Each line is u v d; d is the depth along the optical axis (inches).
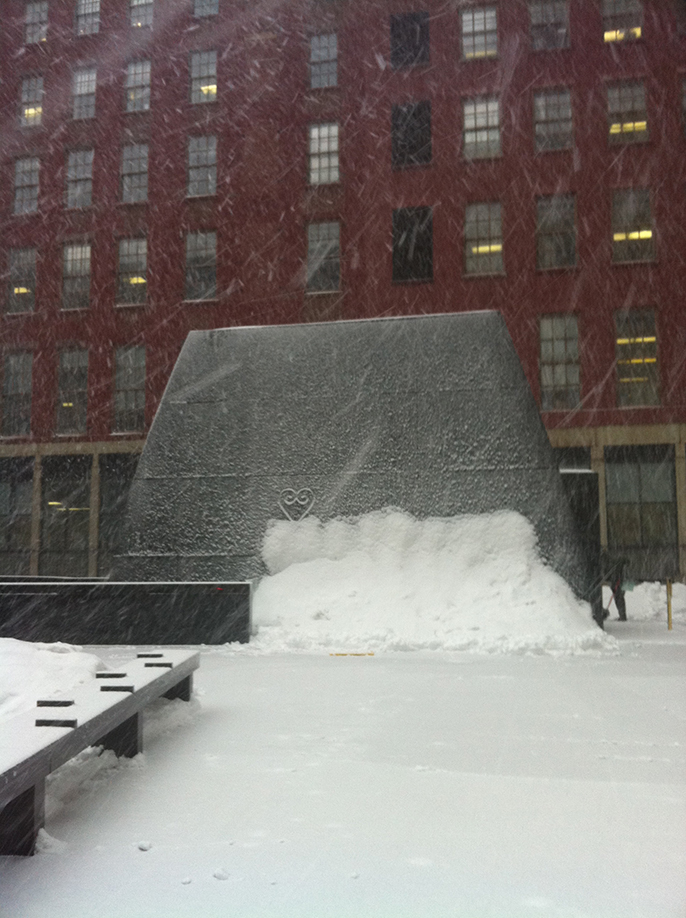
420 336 469.4
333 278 1173.1
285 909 107.7
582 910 107.0
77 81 1323.8
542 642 374.3
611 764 177.5
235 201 1211.9
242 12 1244.5
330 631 403.2
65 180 1301.7
